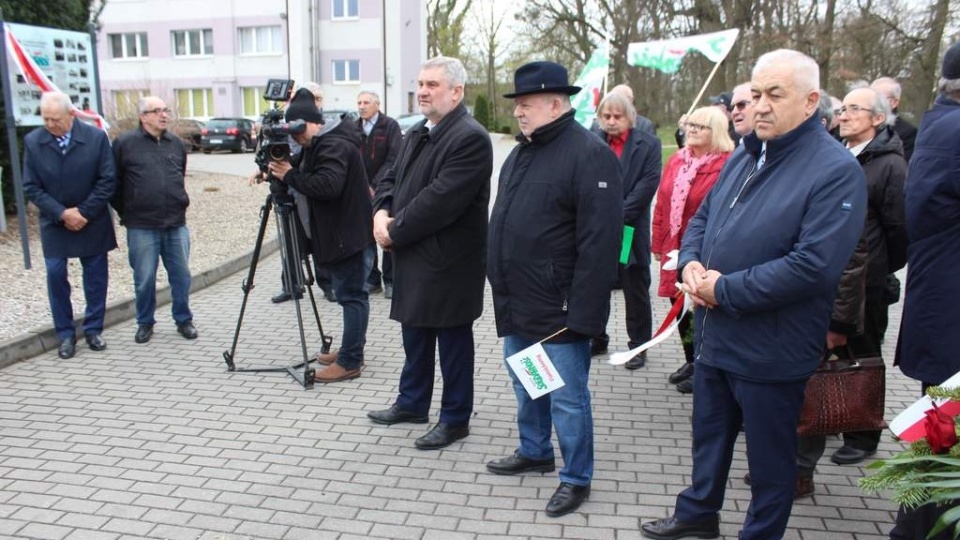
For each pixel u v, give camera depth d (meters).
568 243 3.18
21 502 3.38
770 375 2.68
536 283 3.21
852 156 2.56
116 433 4.11
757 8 22.23
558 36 29.00
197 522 3.24
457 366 3.97
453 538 3.15
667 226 4.78
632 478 3.70
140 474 3.66
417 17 37.62
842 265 2.50
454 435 4.04
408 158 3.94
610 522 3.29
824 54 20.17
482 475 3.71
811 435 3.20
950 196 2.90
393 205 4.01
